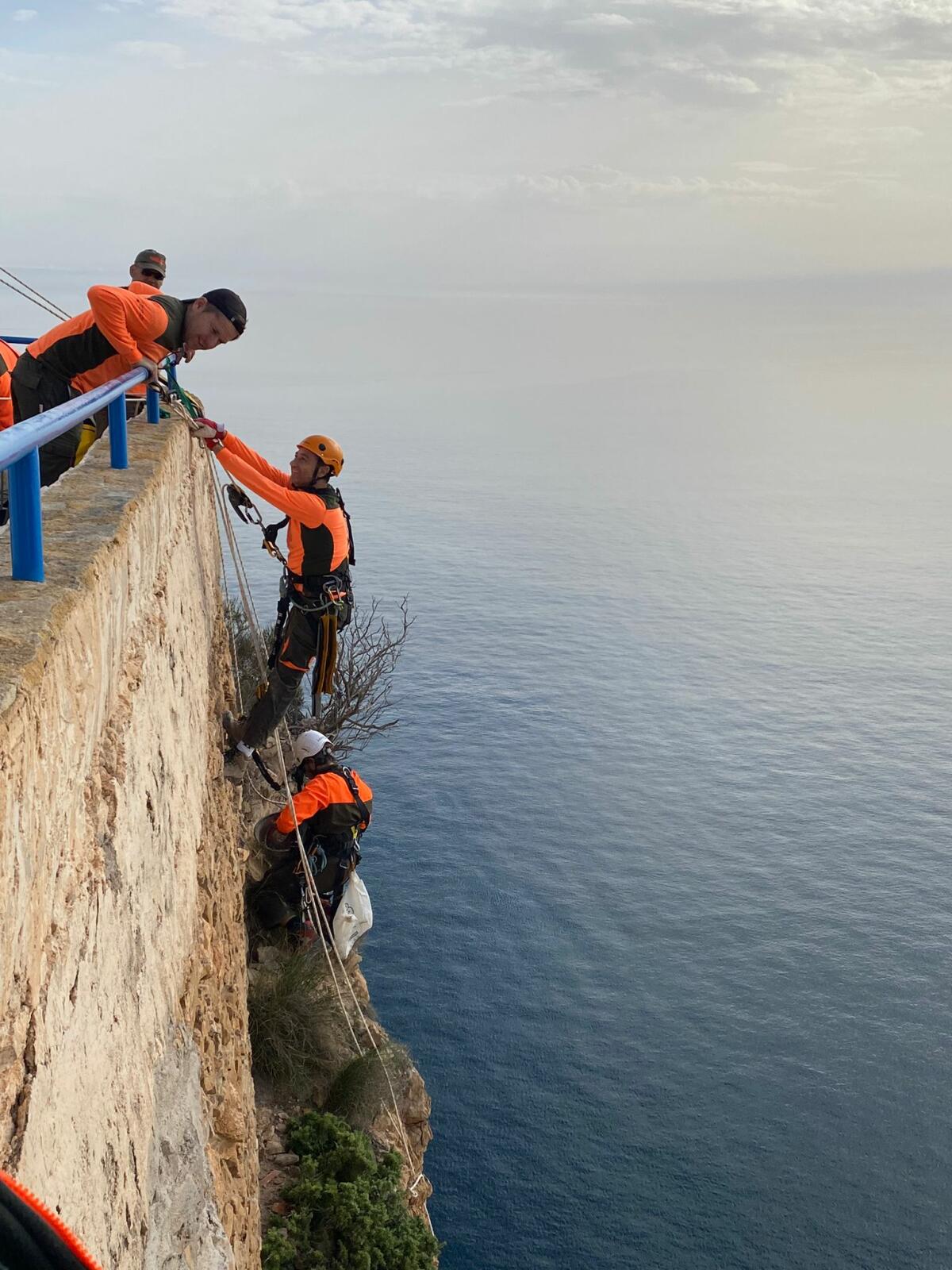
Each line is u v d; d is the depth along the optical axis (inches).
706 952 2947.8
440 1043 2397.9
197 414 270.4
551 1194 1915.6
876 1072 2425.0
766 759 4776.1
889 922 3203.7
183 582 233.0
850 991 2783.0
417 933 2915.8
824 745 5049.2
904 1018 2667.3
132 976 128.0
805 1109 2260.1
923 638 7524.6
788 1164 2070.6
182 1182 145.1
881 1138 2177.7
